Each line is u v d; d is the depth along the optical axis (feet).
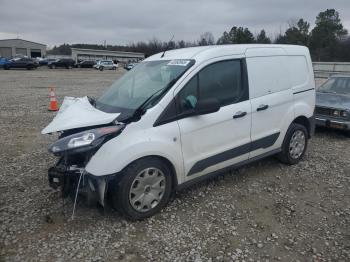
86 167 11.74
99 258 10.55
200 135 13.64
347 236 11.86
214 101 13.29
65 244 11.19
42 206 13.61
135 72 15.85
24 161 19.04
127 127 11.98
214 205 13.89
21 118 32.22
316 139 24.47
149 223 12.51
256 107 15.61
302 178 16.81
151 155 12.34
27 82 81.92
